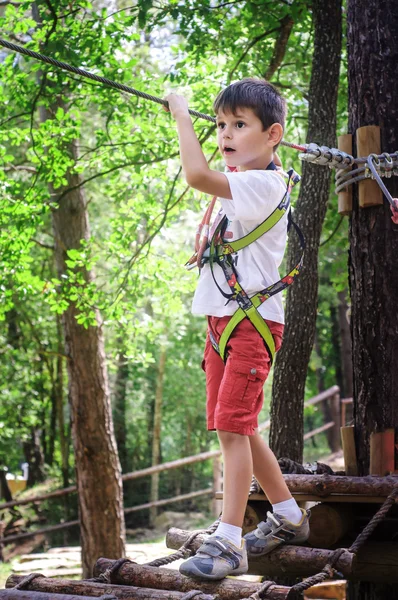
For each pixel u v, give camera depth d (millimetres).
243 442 2660
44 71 6438
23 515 16547
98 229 12438
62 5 6406
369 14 3688
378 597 3607
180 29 6387
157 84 7297
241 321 2684
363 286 3617
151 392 18531
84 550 9102
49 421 20781
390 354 3541
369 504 3582
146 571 2723
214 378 2861
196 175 2605
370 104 3633
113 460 9172
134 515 17016
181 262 8695
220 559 2559
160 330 9250
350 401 15609
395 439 3496
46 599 2486
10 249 7367
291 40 7590
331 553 2783
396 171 3508
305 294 5238
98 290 8672
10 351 16344
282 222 2764
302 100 8570
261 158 2768
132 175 7656
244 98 2713
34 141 7133
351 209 3670
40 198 7250
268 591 2451
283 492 2928
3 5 8305
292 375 5223
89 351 9102
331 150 3561
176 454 21234
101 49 6336
